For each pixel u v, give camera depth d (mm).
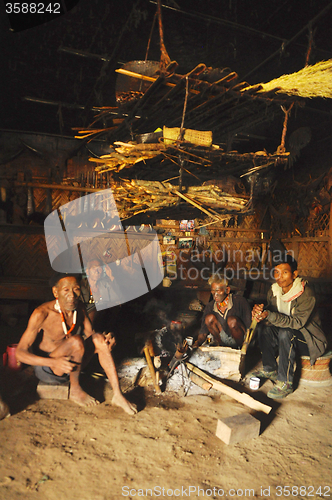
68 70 4125
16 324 4801
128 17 3127
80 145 5840
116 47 3486
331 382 2951
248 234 7293
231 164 3113
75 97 4711
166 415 2348
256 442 2045
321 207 6145
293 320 2717
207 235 6887
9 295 4641
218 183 5980
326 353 2961
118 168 2975
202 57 3988
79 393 2508
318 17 3002
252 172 3266
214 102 2723
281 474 1750
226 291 3299
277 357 3355
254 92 2590
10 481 1619
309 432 2182
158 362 2904
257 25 3451
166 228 6492
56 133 5816
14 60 3912
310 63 3922
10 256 5684
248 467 1798
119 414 2338
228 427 2002
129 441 2004
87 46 3723
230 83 2443
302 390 2854
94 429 2125
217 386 2736
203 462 1827
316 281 5457
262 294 6133
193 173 3271
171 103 2826
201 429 2176
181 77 2379
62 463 1773
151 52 3855
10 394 2598
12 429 2096
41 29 3447
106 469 1738
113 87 4301
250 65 4129
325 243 6164
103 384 2852
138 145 2564
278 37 3582
